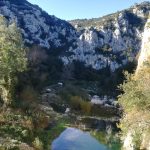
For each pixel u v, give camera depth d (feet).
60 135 197.47
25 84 279.08
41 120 195.42
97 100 405.39
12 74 196.13
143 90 119.85
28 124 162.09
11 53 178.81
